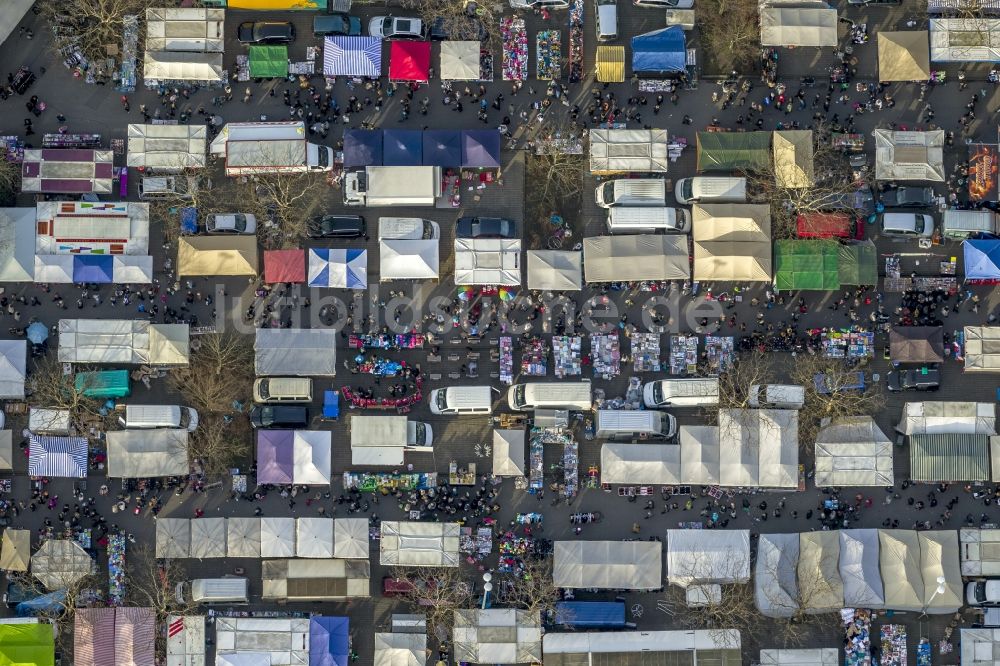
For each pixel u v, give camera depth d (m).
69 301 117.44
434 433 117.50
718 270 117.00
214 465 115.62
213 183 118.94
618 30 121.44
